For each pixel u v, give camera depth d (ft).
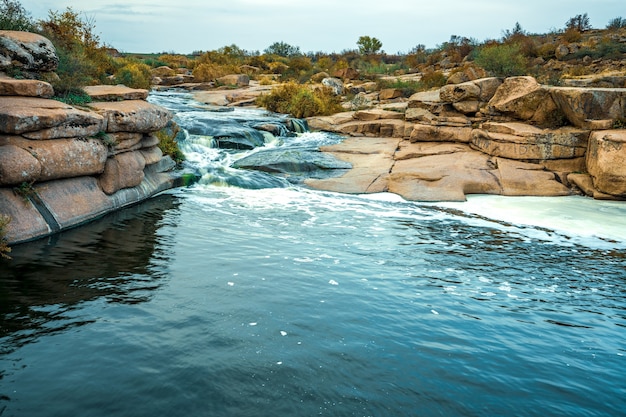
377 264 28.53
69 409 14.32
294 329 19.88
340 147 64.54
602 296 25.21
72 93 40.73
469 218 40.73
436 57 159.02
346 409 14.97
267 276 25.61
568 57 118.42
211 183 49.39
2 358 16.76
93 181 36.37
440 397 15.83
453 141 63.21
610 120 50.96
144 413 14.30
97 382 15.65
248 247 30.45
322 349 18.40
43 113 30.96
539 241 34.76
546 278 27.55
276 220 37.60
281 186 50.44
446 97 65.67
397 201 46.42
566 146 51.90
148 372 16.31
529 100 57.26
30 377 15.76
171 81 137.49
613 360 18.72
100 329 19.10
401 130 70.38
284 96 95.91
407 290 24.77
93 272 24.95
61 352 17.33
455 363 17.93
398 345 19.03
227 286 23.97
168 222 35.29
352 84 129.49
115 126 38.60
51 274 24.40
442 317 21.80
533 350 19.24
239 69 163.32
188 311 21.01
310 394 15.62
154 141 45.42
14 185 29.45
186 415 14.32
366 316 21.45
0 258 26.09
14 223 28.53
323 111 89.40
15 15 48.88
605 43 119.75
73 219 32.50
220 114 81.87
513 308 23.21
